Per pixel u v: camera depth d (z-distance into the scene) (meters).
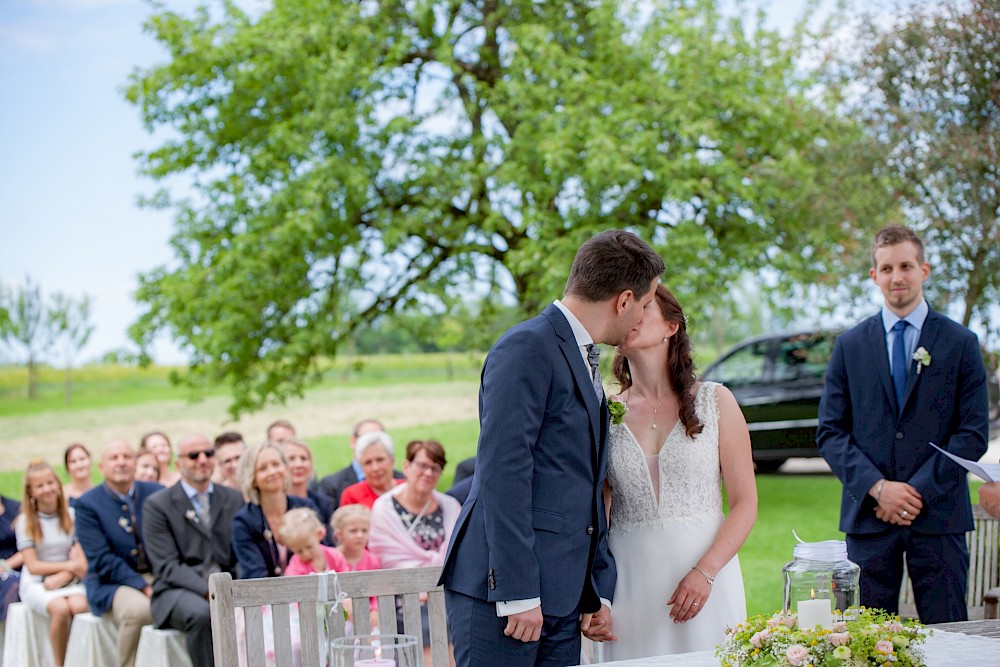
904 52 8.05
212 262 11.53
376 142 11.51
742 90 11.01
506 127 11.79
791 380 11.52
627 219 11.12
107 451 5.88
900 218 8.49
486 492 2.66
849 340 4.11
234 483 6.70
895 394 3.96
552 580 2.71
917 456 3.87
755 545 8.31
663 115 10.77
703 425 3.21
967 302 8.29
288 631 2.56
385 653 1.98
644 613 3.18
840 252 9.20
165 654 5.24
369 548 5.14
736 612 3.21
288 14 11.66
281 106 11.76
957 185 8.05
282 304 11.38
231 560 5.60
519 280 11.78
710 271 10.57
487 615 2.69
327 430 17.45
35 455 16.06
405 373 22.52
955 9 7.86
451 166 11.68
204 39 11.52
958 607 3.82
